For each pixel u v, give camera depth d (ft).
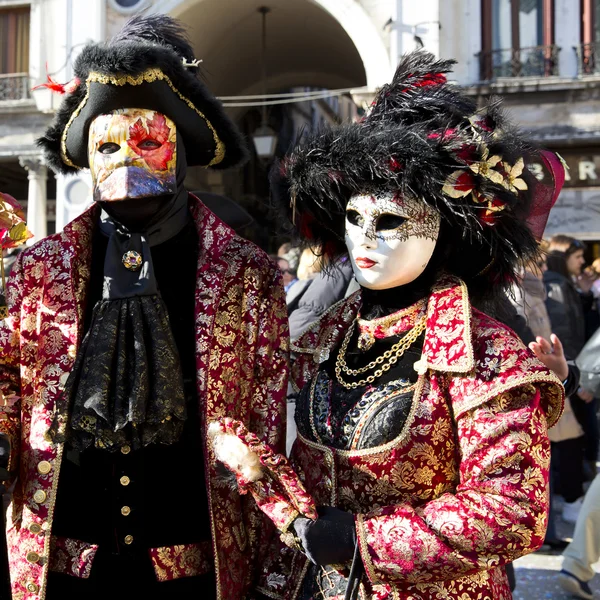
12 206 6.68
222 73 41.24
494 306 6.45
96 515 6.32
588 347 12.76
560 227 31.91
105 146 6.44
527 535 4.96
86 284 6.68
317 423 5.89
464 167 5.60
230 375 6.49
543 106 31.73
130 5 33.91
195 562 6.40
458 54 32.71
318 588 5.76
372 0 32.78
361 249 5.81
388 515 5.23
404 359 5.79
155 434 6.00
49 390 6.30
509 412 5.21
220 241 6.74
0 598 7.23
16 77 36.42
